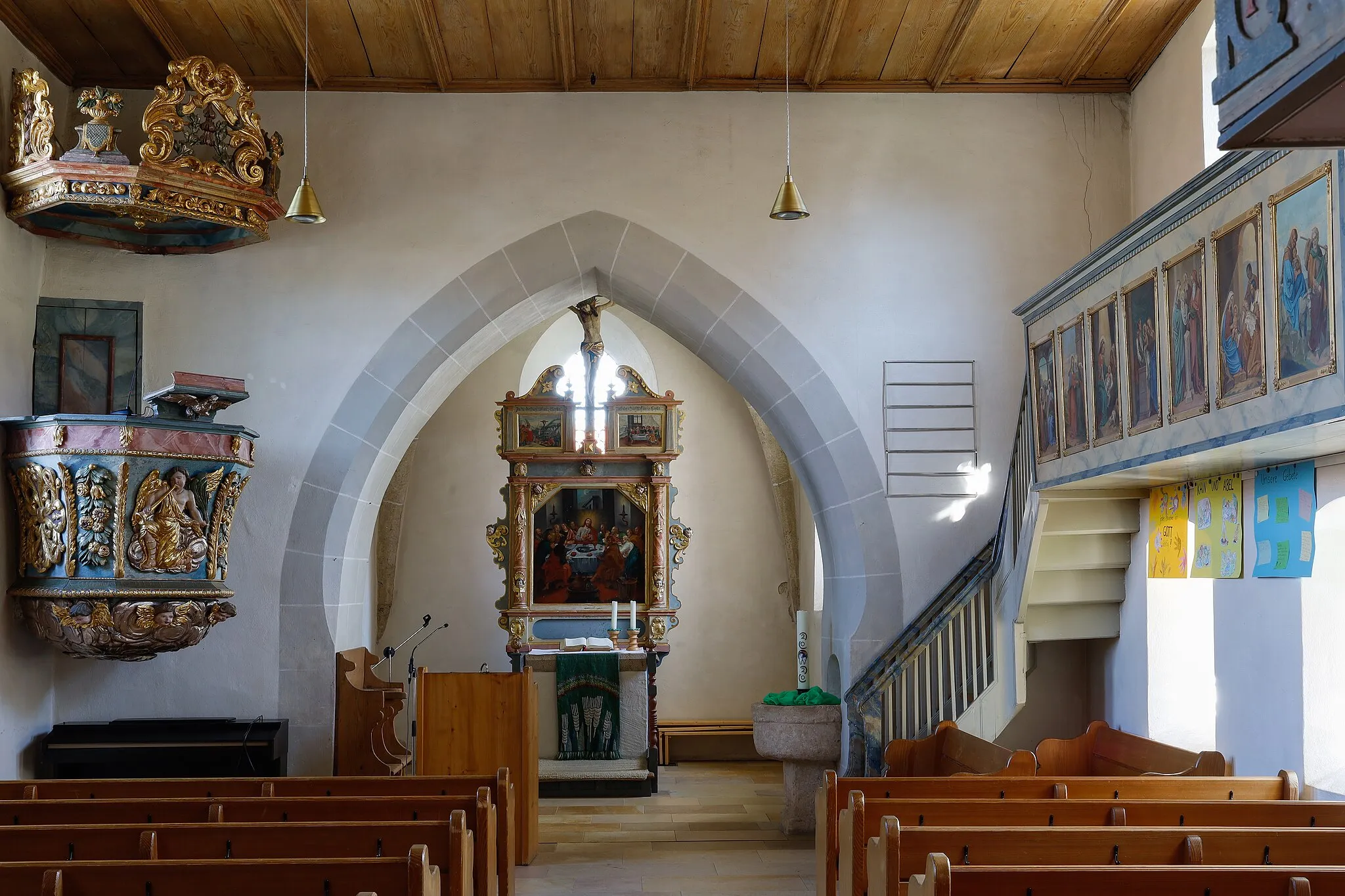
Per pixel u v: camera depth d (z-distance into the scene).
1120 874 3.93
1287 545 6.29
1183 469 6.64
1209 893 3.93
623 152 9.88
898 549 9.66
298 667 9.38
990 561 9.30
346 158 9.78
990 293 9.85
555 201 9.81
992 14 8.76
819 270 9.84
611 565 13.63
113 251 9.54
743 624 14.86
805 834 9.92
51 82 9.32
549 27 8.88
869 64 9.60
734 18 8.81
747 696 14.75
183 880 4.13
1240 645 6.90
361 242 9.73
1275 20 2.85
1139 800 5.84
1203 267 5.60
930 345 9.80
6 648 8.27
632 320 15.20
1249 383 5.15
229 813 5.75
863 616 9.67
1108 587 8.52
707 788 12.31
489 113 9.87
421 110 9.85
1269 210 4.96
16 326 8.92
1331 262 4.46
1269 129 3.02
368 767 9.34
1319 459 6.00
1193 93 8.67
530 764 9.14
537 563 13.66
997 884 3.91
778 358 9.81
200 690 9.31
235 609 8.85
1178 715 8.01
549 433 13.23
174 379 8.16
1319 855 4.58
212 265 9.63
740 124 9.91
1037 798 6.35
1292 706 6.29
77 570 8.02
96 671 9.23
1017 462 8.78
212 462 8.30
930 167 9.93
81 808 5.67
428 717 9.09
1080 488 7.77
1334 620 5.96
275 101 9.77
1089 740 8.31
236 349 9.58
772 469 14.88
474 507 14.73
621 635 13.38
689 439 15.11
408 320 9.67
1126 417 6.55
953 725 8.45
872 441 9.73
